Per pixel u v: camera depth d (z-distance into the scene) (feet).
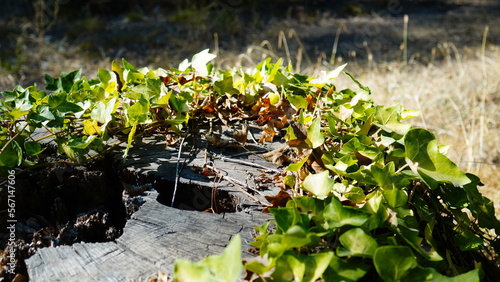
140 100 3.40
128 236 2.77
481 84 8.46
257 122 3.77
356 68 10.20
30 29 12.39
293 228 2.39
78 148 3.25
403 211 2.71
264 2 15.23
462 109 7.58
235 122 3.80
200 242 2.73
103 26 12.97
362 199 2.82
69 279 2.53
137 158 3.37
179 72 4.00
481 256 3.08
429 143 2.91
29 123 3.28
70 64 10.43
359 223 2.50
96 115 3.32
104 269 2.58
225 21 13.23
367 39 12.62
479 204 3.07
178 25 13.26
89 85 3.82
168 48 11.64
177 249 2.69
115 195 3.40
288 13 14.52
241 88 3.91
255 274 2.48
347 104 3.42
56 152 3.50
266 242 2.53
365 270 2.40
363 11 15.43
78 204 3.26
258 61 10.69
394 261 2.37
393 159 3.08
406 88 8.30
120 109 3.74
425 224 2.94
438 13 15.48
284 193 2.92
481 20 14.46
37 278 2.54
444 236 2.96
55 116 3.31
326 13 14.98
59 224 3.13
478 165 6.05
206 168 3.25
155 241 2.74
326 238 2.60
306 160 3.10
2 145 3.26
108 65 10.49
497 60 10.01
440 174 2.85
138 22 13.61
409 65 10.14
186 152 3.44
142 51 11.43
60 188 3.23
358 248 2.44
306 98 3.74
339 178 3.05
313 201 2.66
